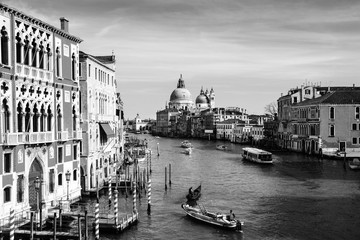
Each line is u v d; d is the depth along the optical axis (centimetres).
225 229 3222
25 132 2953
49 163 3272
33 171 3098
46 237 2658
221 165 7481
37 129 3139
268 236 3064
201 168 7050
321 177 5650
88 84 4262
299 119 9231
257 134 13450
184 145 12875
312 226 3291
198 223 3388
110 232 3072
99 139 4744
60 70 3456
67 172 3394
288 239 2992
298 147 9238
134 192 3475
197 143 14925
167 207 3931
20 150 2906
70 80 3647
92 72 4447
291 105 9956
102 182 4747
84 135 4212
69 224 3042
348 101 7956
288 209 3838
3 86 2733
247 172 6412
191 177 5944
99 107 4800
